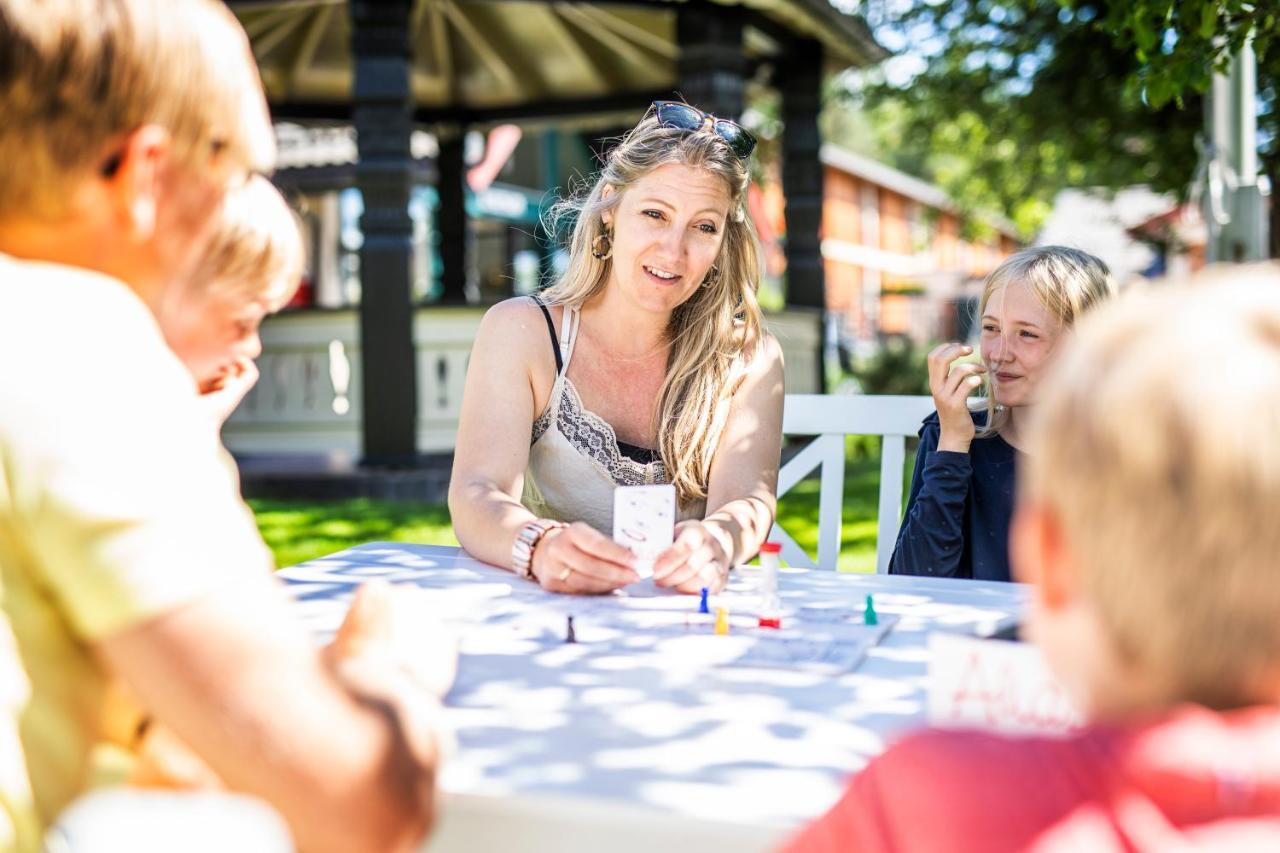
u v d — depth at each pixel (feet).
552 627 5.73
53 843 2.91
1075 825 2.34
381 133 23.98
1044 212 72.38
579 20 29.32
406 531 20.33
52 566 3.01
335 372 29.94
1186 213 40.06
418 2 28.53
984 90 42.19
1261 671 2.32
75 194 3.31
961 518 8.28
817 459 9.85
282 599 3.28
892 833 2.56
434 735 3.45
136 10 3.23
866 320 83.35
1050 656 2.68
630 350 8.70
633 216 8.27
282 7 24.73
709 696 4.61
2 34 3.10
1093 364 2.52
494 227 57.67
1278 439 2.23
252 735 3.02
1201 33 11.66
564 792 3.61
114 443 3.02
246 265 4.29
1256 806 2.28
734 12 25.43
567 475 8.62
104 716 3.26
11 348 3.07
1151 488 2.30
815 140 31.65
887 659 5.20
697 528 6.99
